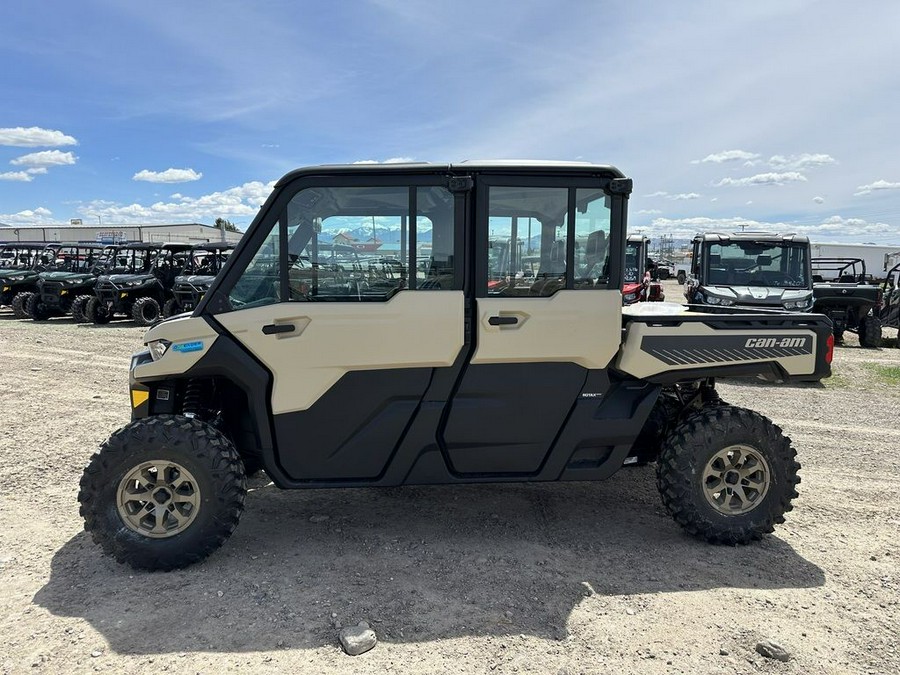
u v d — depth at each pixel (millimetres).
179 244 16906
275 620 2865
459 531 3855
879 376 9703
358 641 2639
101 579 3238
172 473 3344
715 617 2918
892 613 2963
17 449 5480
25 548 3598
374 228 3416
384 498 4391
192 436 3279
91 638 2723
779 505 3650
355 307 3383
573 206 3469
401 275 3438
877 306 13141
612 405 3727
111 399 7484
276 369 3383
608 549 3623
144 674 2492
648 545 3680
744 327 3736
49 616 2893
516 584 3205
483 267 3436
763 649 2635
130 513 3312
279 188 3367
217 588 3145
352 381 3434
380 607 2977
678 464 3598
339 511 4160
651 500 4391
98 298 16438
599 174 3471
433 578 3264
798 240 11172
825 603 3051
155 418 3342
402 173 3385
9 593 3100
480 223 3410
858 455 5574
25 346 12266
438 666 2551
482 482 3625
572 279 3516
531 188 3438
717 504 3656
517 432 3600
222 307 3385
